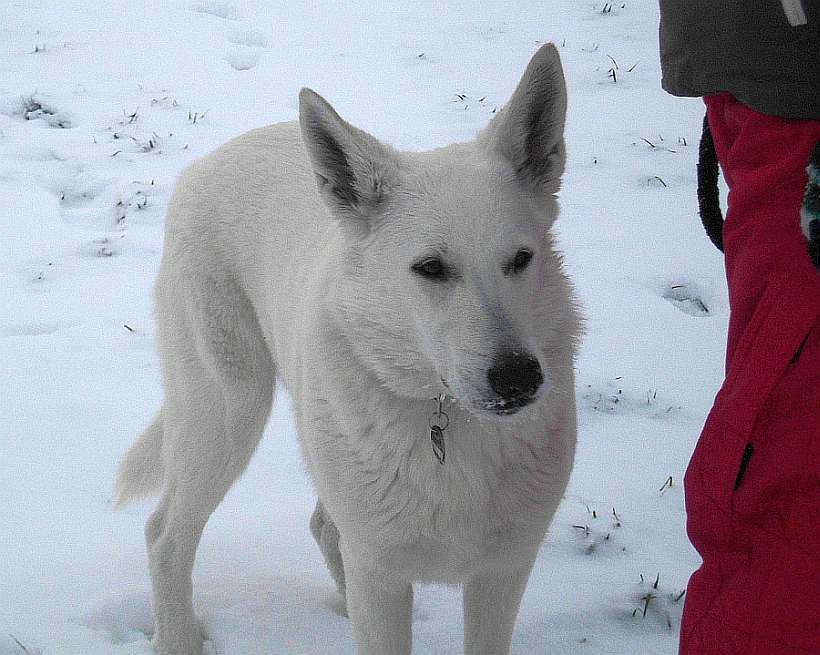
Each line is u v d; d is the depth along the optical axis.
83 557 1.92
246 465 1.87
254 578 1.90
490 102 3.57
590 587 1.83
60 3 4.45
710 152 1.48
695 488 1.38
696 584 1.39
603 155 3.19
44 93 3.59
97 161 3.13
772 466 1.32
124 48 4.00
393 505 1.56
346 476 1.58
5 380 2.26
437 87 3.72
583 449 2.08
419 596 1.85
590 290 2.46
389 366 1.55
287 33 4.24
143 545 1.96
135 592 1.87
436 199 1.53
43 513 1.99
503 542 1.58
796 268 1.31
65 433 2.15
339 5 4.59
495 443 1.54
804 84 1.31
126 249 2.71
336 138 1.57
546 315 1.56
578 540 1.91
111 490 2.05
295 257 1.73
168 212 1.93
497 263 1.51
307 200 1.78
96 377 2.29
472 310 1.50
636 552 1.88
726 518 1.35
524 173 1.60
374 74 3.85
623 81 3.76
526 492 1.57
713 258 2.59
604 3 4.62
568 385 1.59
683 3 1.38
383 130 3.31
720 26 1.35
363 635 1.62
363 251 1.58
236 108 3.52
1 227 2.78
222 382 1.83
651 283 2.50
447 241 1.52
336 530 1.84
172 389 1.87
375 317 1.56
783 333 1.31
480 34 4.27
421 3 4.66
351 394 1.57
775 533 1.32
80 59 3.89
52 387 2.26
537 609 1.79
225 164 1.88
